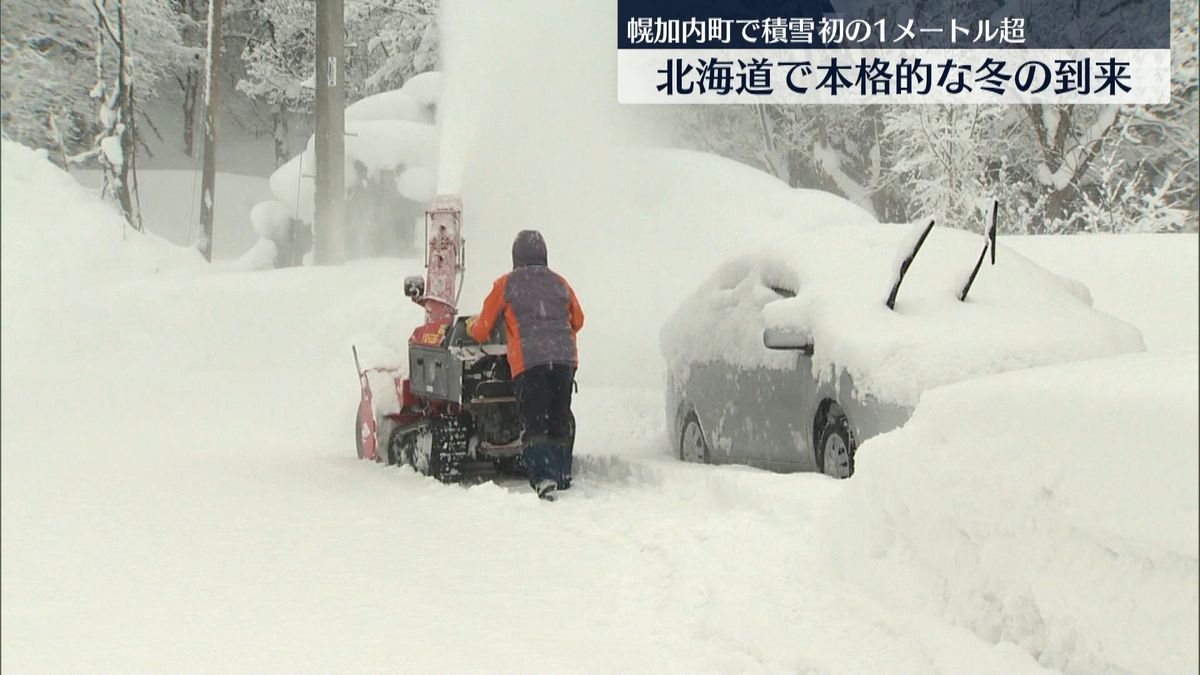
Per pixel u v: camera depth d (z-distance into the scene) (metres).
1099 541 3.38
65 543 5.83
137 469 8.81
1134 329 7.61
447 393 9.09
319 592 5.03
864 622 4.28
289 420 13.10
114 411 12.69
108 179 28.84
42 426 11.45
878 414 6.75
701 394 9.06
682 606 4.76
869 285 7.71
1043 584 3.57
